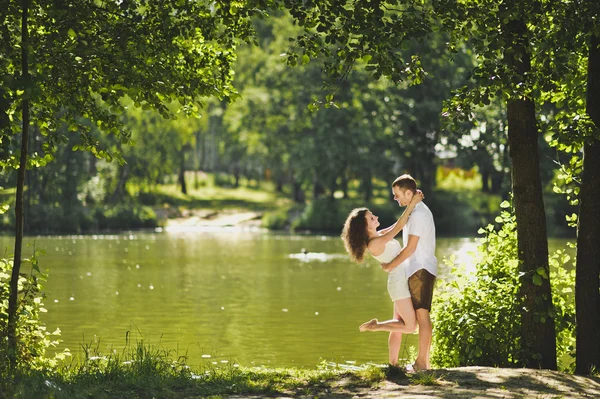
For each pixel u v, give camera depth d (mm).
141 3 11891
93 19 11625
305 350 17031
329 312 22516
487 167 67312
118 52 11359
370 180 69500
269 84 71000
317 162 65500
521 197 11141
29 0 11188
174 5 11773
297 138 72062
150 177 73688
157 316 21656
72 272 32688
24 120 11656
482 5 10672
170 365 11172
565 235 55875
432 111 61844
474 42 10562
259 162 96312
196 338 18438
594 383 9422
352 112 65312
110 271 33344
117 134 12430
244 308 23234
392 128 66500
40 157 12711
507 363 11430
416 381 9266
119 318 21266
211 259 39500
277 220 71000
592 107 11234
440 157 77125
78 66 11508
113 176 72875
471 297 12094
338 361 15805
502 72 10336
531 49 10805
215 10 11969
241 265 36469
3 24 11414
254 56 78250
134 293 26391
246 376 10086
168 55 12062
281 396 8859
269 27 82250
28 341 12086
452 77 62500
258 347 17359
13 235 57375
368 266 36094
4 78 10242
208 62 12719
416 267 10469
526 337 11273
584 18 10469
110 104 11734
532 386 9117
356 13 10539
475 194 74625
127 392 9195
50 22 11805
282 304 24109
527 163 11055
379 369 9789
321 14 10742
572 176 12953
